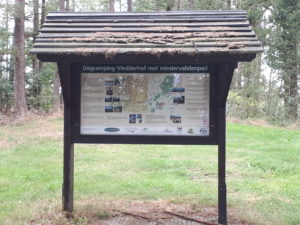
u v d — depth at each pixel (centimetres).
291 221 377
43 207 405
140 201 448
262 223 371
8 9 1365
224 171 355
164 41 322
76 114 369
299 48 1714
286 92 1717
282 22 1703
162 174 614
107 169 648
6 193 478
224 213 356
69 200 378
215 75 355
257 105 1691
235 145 932
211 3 1911
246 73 1820
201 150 866
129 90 365
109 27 352
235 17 355
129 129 365
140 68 363
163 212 402
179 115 362
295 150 860
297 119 1636
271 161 712
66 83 354
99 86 367
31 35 1788
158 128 363
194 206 426
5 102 1803
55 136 1060
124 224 363
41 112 1705
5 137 1031
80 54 314
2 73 1858
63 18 364
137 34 337
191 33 334
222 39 322
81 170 634
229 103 1688
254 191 509
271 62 1734
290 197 481
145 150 863
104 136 367
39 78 1953
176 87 361
